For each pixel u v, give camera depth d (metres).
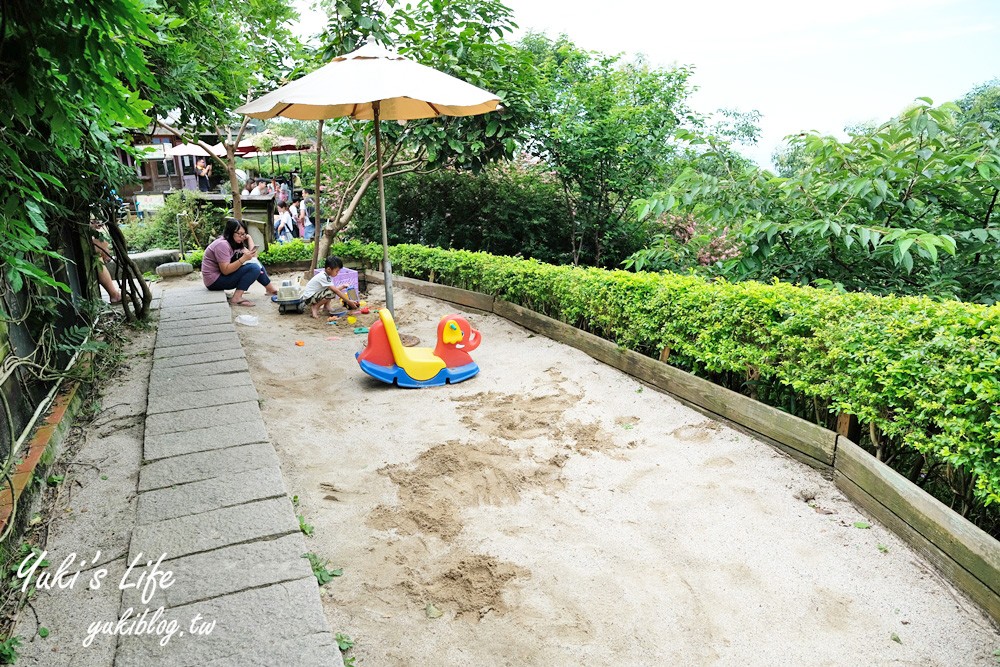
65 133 2.60
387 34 8.75
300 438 4.23
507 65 8.88
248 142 18.14
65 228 5.79
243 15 9.42
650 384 5.05
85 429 4.11
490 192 12.11
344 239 12.87
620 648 2.41
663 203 5.73
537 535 3.14
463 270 8.40
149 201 19.08
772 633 2.47
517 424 4.50
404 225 12.68
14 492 2.88
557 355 6.04
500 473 3.76
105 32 2.25
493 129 8.53
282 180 19.88
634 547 3.04
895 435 3.20
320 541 3.05
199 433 3.95
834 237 4.98
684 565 2.89
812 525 3.16
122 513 3.15
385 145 10.67
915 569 2.78
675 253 6.52
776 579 2.78
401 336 7.07
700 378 4.54
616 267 11.66
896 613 2.54
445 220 12.36
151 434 3.93
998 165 4.41
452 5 8.69
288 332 7.22
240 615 2.34
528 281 6.94
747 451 3.92
